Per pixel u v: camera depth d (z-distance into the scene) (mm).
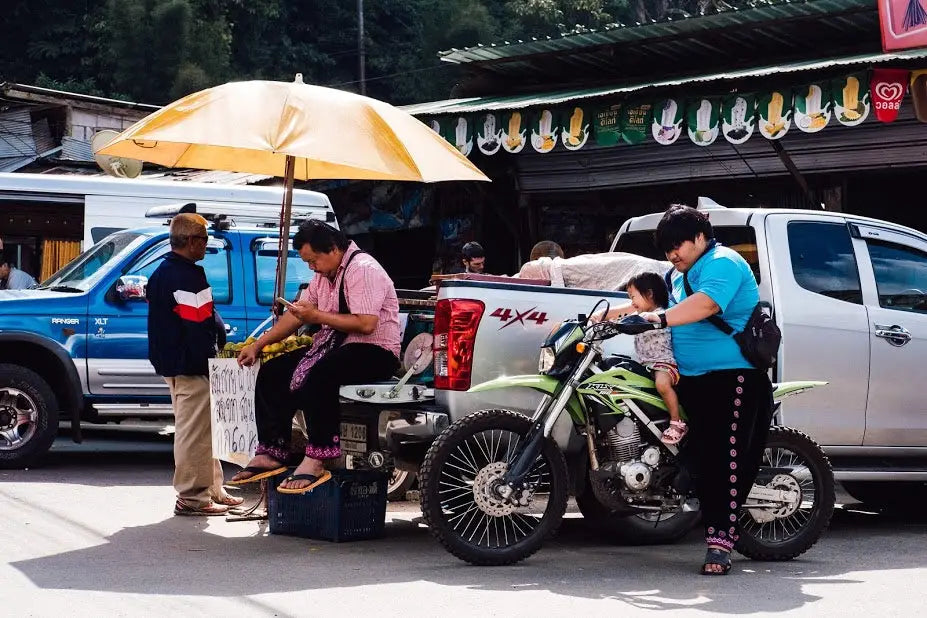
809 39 13688
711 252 5945
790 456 6531
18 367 9250
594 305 6547
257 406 6527
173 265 7250
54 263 12867
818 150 13438
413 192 16922
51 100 21438
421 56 41375
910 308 7742
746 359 5922
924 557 6547
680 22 13477
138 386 9688
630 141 12375
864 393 7406
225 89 6445
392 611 4898
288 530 6742
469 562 5875
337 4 44500
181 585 5289
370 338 6406
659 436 6012
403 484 8305
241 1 39875
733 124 11703
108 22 37062
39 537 6375
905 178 13828
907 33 10875
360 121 6367
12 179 11805
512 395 6336
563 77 15906
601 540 7016
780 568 6133
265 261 10258
